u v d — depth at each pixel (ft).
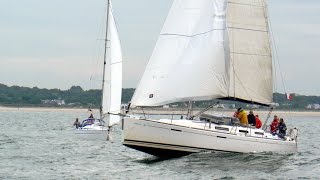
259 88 204.03
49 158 217.36
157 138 184.24
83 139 324.60
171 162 185.98
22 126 517.55
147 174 168.14
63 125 556.10
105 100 331.98
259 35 204.44
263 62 204.85
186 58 193.36
